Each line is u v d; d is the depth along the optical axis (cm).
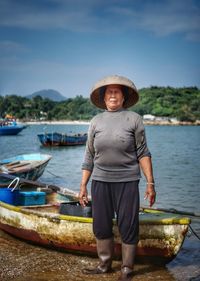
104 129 498
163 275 558
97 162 508
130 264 522
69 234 620
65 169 2192
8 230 729
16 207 698
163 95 18100
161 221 573
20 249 661
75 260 610
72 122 18250
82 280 529
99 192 510
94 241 605
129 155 496
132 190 498
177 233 570
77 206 634
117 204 505
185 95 18400
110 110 512
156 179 1745
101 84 505
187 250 684
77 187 1554
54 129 11531
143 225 577
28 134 7712
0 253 638
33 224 663
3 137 6062
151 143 5041
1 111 18950
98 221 521
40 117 19375
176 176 1852
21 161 1568
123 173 496
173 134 8281
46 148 4053
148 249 582
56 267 578
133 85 511
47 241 650
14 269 568
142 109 17162
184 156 3088
